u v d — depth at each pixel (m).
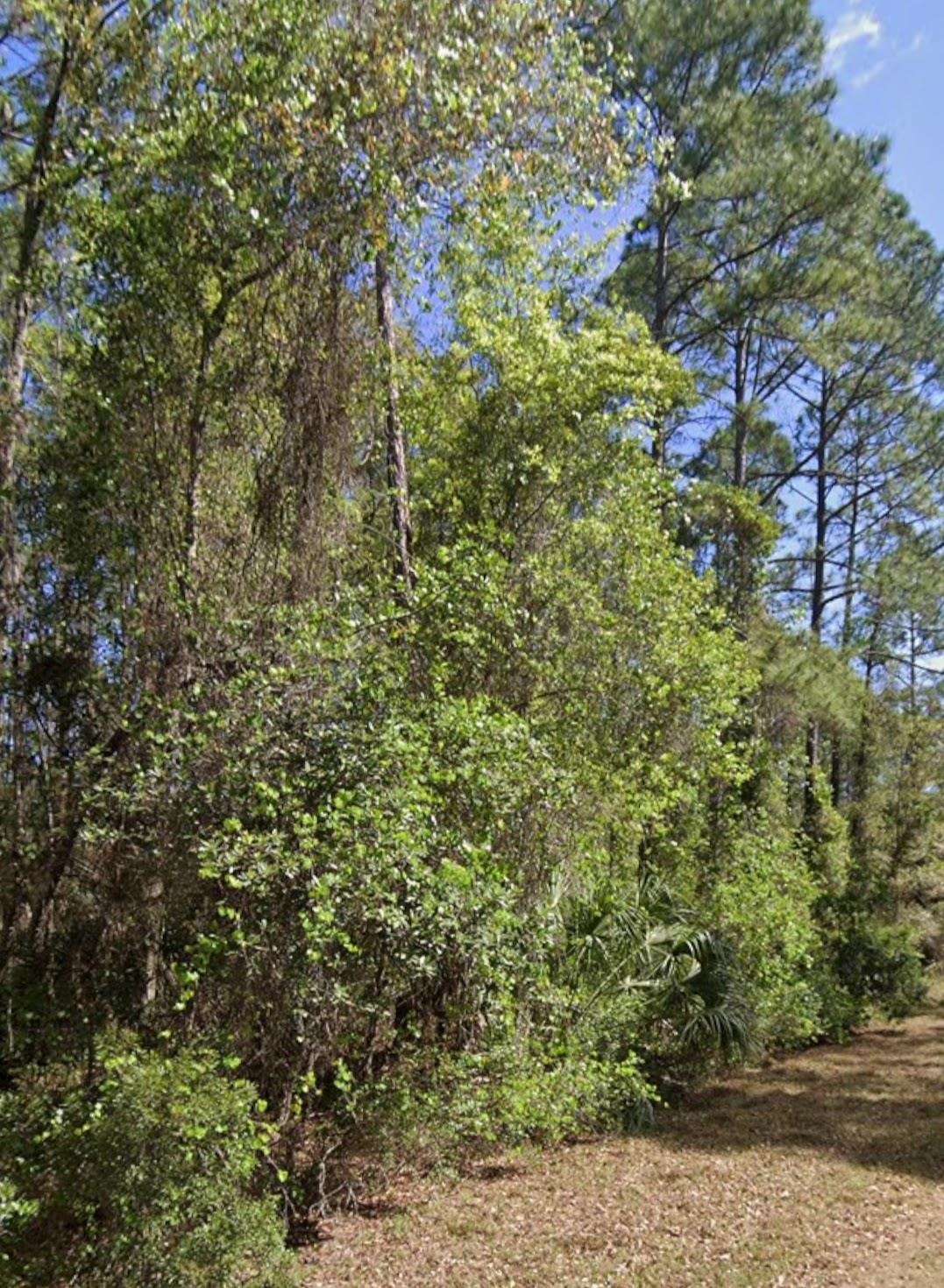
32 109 8.65
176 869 7.06
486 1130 7.63
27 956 7.77
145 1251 5.27
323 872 6.50
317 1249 6.70
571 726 10.29
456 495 11.52
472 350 11.50
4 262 9.09
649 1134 9.68
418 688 8.35
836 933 16.86
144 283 8.29
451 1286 6.10
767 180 18.39
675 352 21.34
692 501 18.00
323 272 8.75
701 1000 10.83
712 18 18.12
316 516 8.70
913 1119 10.35
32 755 8.20
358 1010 7.09
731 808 14.73
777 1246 6.76
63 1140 5.69
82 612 8.44
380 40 8.07
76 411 8.57
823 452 27.22
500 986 7.72
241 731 7.00
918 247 23.95
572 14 9.15
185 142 7.81
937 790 24.16
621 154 9.34
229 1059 5.96
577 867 9.83
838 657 19.41
